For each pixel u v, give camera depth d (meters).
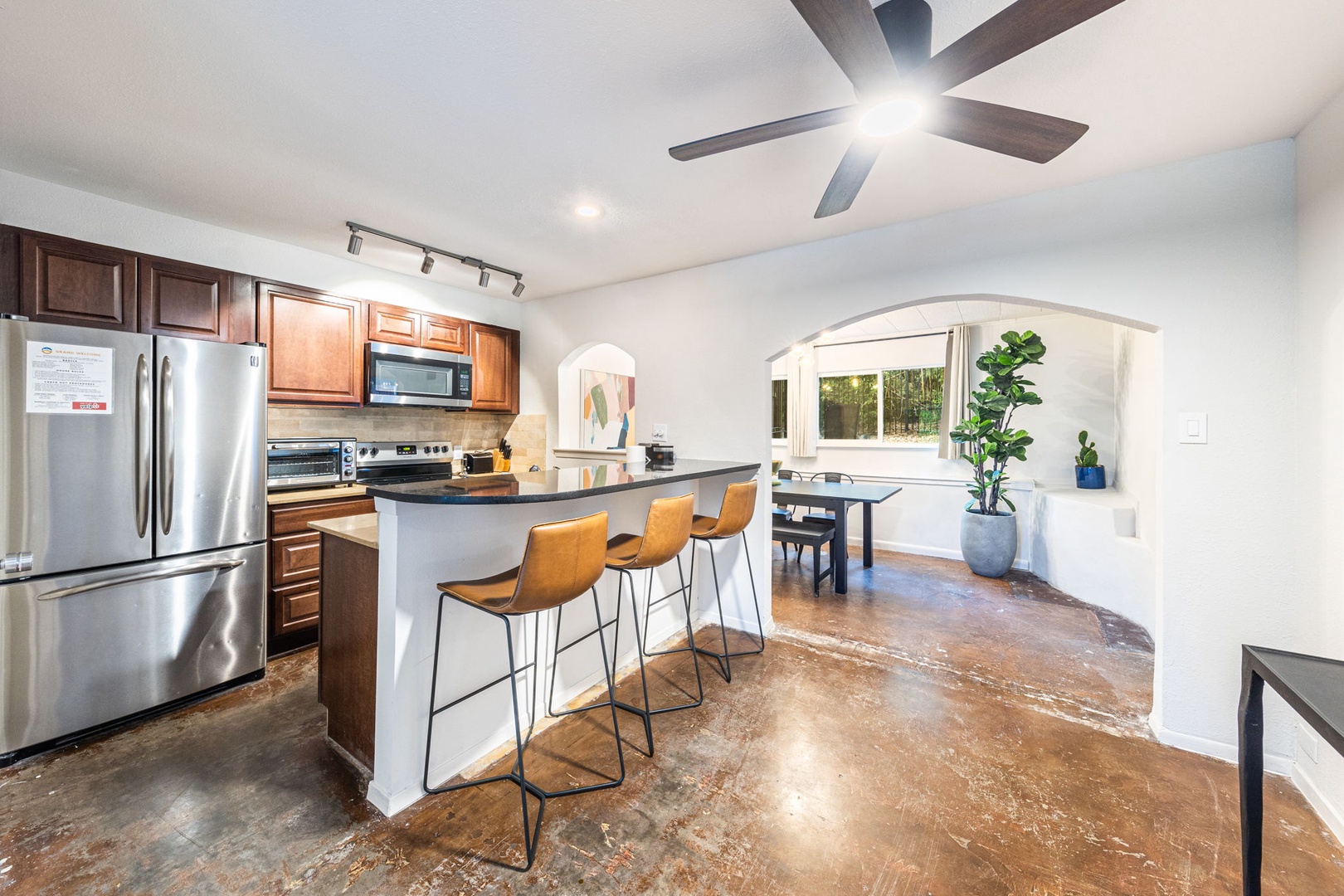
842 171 1.57
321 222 2.73
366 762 1.90
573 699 2.43
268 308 2.94
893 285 2.72
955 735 2.15
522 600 1.56
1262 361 1.93
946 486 5.15
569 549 1.62
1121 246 2.17
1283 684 1.14
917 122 1.33
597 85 1.63
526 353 4.43
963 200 2.42
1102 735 2.15
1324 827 1.65
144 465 2.22
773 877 1.47
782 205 2.48
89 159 2.09
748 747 2.07
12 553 1.93
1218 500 2.00
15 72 1.56
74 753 2.02
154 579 2.25
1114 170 2.13
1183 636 2.06
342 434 3.55
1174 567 2.08
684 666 2.78
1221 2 1.27
